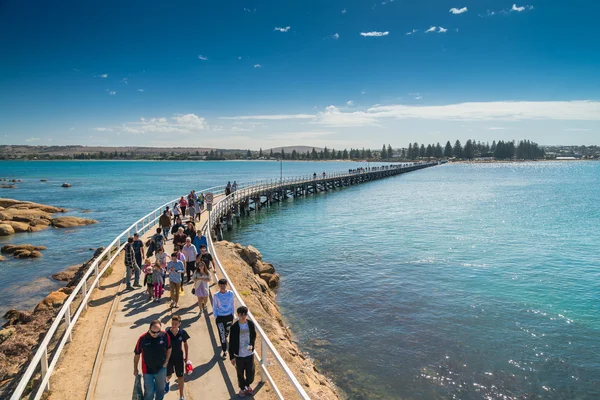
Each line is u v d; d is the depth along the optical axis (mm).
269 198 60562
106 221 46906
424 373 13977
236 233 38875
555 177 125875
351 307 19641
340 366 14398
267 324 13016
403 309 19297
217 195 49219
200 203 34969
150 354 7078
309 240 34750
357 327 17469
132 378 8578
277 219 46875
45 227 42719
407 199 65188
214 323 11352
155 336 7176
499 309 19188
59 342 10172
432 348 15641
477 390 13086
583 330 17078
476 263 26625
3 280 24797
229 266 19078
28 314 16453
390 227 39750
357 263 27062
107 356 9430
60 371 8789
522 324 17656
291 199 68938
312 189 81000
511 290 21672
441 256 28453
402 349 15562
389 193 76312
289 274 25094
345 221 44094
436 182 106188
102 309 12305
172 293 12367
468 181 109312
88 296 12289
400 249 30609
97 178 130375
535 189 81562
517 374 13945
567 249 30344
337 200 65625
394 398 12656
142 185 99312
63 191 84125
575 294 21078
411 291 21641
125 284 14602
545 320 18031
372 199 66188
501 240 33344
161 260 13781
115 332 10672
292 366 10602
